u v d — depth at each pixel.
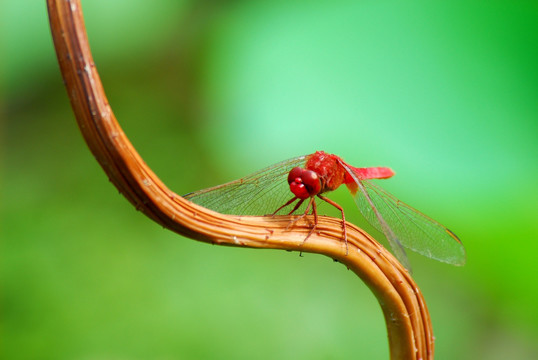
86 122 0.32
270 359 0.44
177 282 0.46
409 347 0.34
